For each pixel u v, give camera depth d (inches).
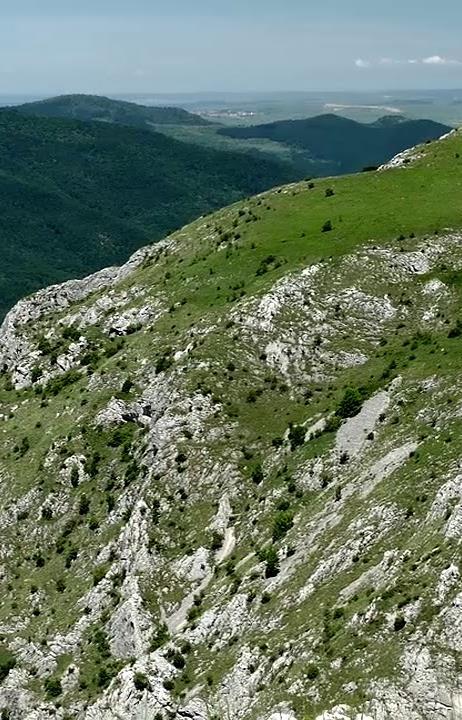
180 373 4768.7
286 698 2598.4
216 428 4387.3
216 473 4195.4
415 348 4311.0
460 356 3924.7
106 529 4397.1
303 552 3314.5
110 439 4899.1
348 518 3262.8
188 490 4197.8
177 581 3801.7
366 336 4699.8
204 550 3841.0
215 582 3631.9
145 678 3191.4
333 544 3179.1
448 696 2322.8
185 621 3523.6
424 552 2721.5
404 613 2544.3
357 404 3996.1
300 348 4697.3
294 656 2758.4
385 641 2522.1
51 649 3836.1
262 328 4845.0
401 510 3053.6
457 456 3102.9
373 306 4857.3
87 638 3821.4
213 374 4660.4
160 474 4298.7
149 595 3764.8
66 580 4286.4
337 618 2758.4
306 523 3486.7
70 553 4402.1
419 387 3818.9
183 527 4060.0
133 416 4977.9
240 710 2775.6
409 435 3506.4
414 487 3117.6
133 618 3639.3
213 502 4099.4
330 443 3870.6
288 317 4864.7
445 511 2832.2
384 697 2385.6
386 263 5108.3
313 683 2578.7
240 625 3193.9
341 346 4658.0
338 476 3668.8
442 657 2384.4
